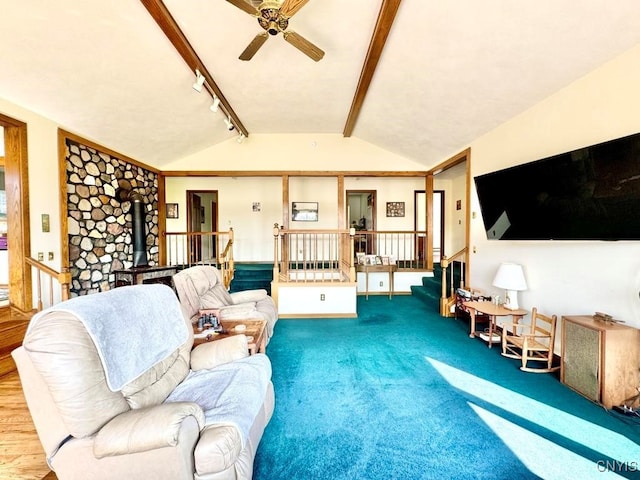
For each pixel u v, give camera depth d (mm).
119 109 3688
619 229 2156
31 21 2367
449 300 4719
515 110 3359
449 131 4297
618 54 2297
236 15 2584
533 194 2842
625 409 2119
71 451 1206
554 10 2119
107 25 2539
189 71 3367
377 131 5156
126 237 4844
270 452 1772
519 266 3197
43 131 3340
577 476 1588
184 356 1937
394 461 1701
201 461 1198
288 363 3006
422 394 2408
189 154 5691
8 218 3115
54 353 1161
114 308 1460
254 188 7355
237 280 5730
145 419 1188
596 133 2490
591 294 2576
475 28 2449
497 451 1772
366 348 3400
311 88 3959
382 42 2787
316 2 2432
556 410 2174
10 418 2068
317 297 4730
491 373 2766
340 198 5852
